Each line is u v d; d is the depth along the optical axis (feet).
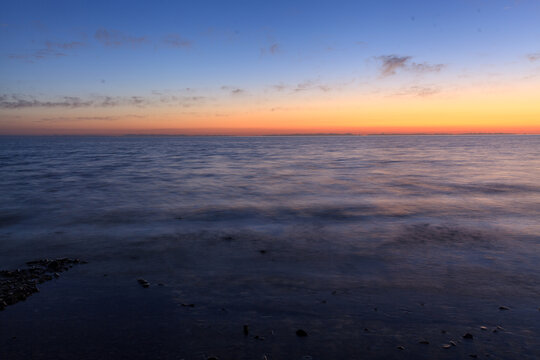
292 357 12.60
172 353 12.88
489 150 217.36
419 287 18.63
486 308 16.21
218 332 14.29
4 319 15.44
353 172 83.41
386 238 28.43
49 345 13.43
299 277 20.18
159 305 16.75
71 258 23.89
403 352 12.85
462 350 12.94
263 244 26.99
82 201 46.37
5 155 176.65
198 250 25.54
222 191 54.80
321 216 36.91
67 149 269.85
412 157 147.23
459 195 49.44
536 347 13.08
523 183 61.11
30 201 46.29
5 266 22.49
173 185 62.23
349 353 12.82
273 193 52.54
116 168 99.04
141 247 26.32
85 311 16.20
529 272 20.72
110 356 12.72
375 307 16.37
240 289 18.54
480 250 25.12
